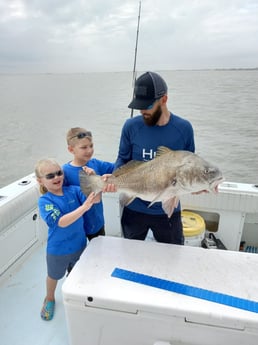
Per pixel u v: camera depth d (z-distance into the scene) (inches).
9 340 73.5
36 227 110.3
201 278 54.4
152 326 49.3
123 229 81.2
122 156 77.2
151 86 62.7
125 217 79.0
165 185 58.5
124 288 51.2
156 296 49.3
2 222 89.1
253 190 102.6
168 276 54.8
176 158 58.0
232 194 102.7
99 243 66.0
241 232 108.4
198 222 103.0
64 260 75.7
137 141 71.9
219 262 59.5
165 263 58.9
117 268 56.8
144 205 74.6
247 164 187.9
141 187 61.4
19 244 100.9
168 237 77.2
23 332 76.0
